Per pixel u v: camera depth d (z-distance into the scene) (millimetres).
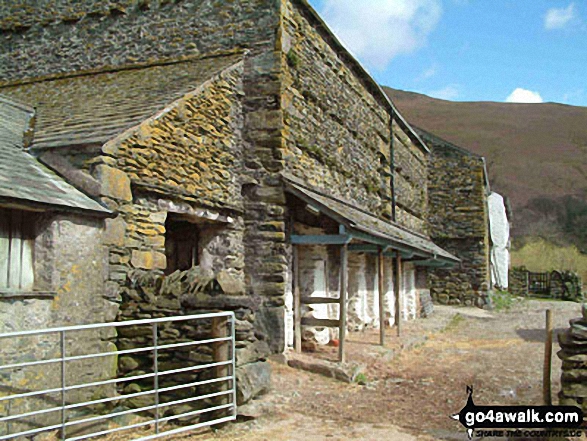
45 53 10164
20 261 5223
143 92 8031
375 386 7613
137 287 6043
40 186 5418
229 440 5070
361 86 12914
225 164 8375
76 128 6688
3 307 4867
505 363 9672
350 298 11992
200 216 7699
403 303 15727
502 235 29516
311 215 8891
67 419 5223
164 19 9555
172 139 7160
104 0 9945
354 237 8523
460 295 21859
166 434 4922
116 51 9766
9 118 7098
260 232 8602
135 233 6441
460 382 8039
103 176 5918
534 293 30453
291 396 6723
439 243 22203
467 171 22078
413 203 18688
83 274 5621
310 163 9805
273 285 8461
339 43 11016
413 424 5891
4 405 4762
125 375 5879
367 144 13289
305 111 9656
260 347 8172
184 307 5766
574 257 39375
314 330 9305
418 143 19656
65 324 5387
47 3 10273
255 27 8984
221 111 8328
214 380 5262
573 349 5148
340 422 5828
